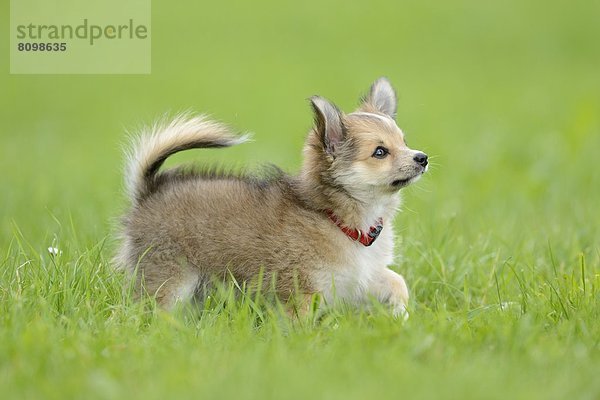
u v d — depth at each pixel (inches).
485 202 845.8
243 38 1947.6
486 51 1852.9
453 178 956.6
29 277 517.0
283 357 406.9
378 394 368.5
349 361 406.3
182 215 530.3
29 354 410.3
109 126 1306.6
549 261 601.9
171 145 542.0
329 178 521.0
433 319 470.9
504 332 444.8
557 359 414.3
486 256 594.9
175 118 592.4
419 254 596.1
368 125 536.7
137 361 408.5
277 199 532.7
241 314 467.2
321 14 2121.1
